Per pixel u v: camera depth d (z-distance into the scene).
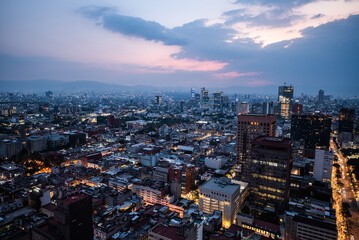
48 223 170.38
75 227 163.38
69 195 172.25
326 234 191.25
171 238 168.88
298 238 195.12
